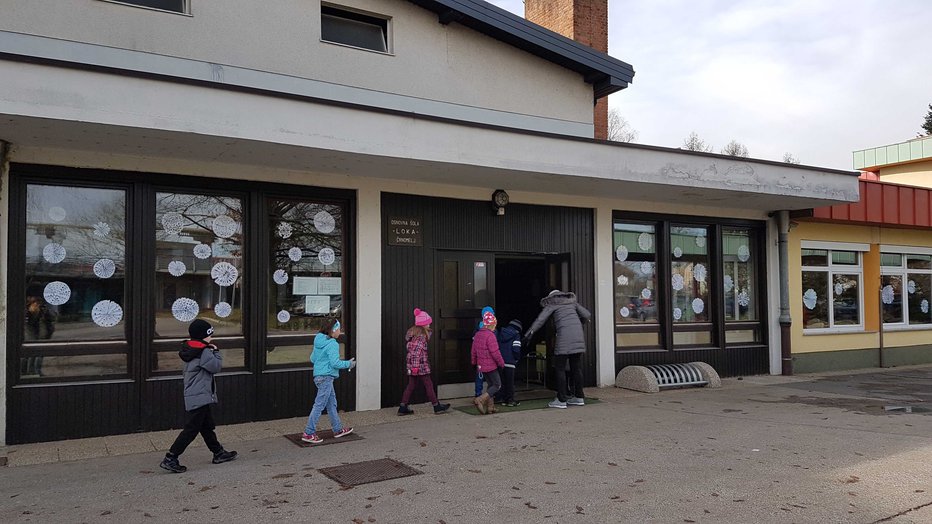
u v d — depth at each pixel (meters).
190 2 8.65
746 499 5.40
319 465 6.50
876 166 22.38
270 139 7.31
